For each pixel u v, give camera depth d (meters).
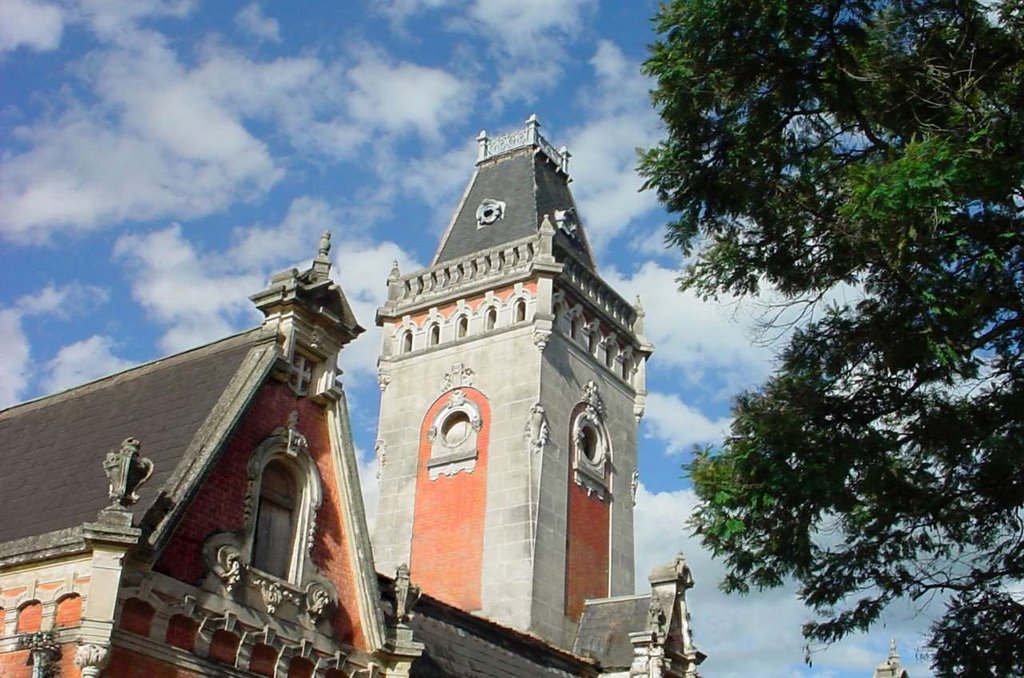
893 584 23.27
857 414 22.28
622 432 51.31
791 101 22.17
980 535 23.02
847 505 21.91
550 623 42.84
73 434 26.52
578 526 46.50
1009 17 20.91
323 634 24.83
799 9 20.91
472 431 47.28
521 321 48.03
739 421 22.27
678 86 22.12
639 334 54.16
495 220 54.31
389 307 51.91
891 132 22.30
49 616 20.48
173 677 21.30
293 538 25.02
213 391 25.08
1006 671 22.52
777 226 22.66
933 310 20.23
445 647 31.91
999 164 18.48
